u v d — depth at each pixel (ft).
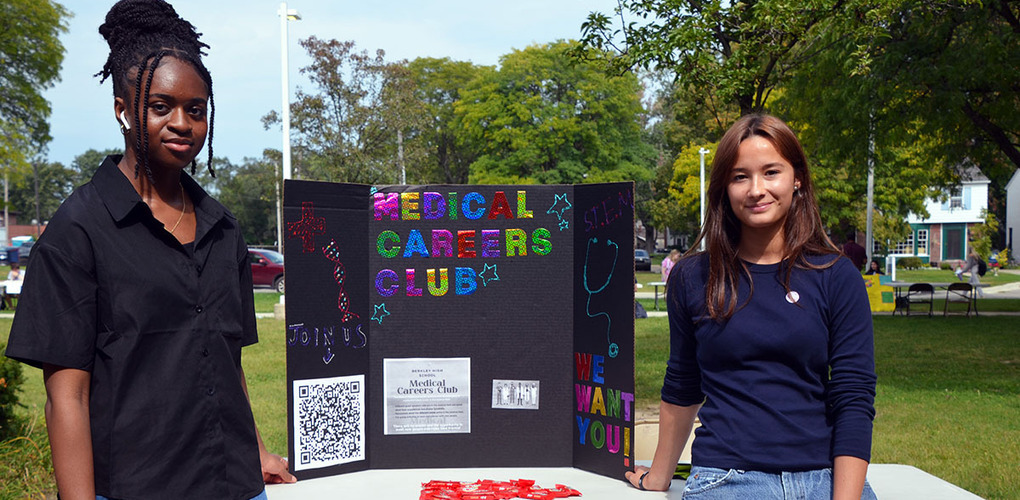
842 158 41.93
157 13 5.86
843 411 6.45
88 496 5.30
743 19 24.84
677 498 9.44
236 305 6.16
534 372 11.35
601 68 28.27
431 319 11.37
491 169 123.13
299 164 65.26
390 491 10.20
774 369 6.73
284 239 10.47
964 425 21.65
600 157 124.57
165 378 5.61
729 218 7.19
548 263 11.32
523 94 120.88
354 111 63.72
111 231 5.52
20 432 17.69
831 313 6.66
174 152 5.78
